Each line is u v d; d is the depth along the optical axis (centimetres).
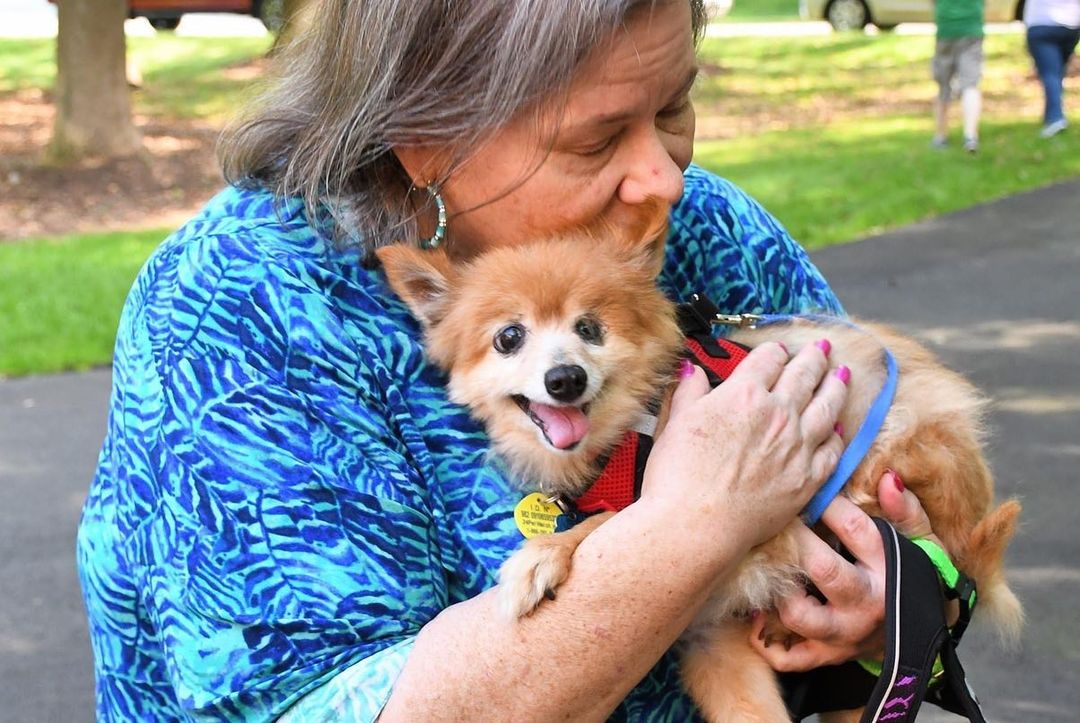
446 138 199
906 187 1138
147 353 188
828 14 2505
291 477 176
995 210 1055
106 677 196
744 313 248
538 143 201
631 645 172
